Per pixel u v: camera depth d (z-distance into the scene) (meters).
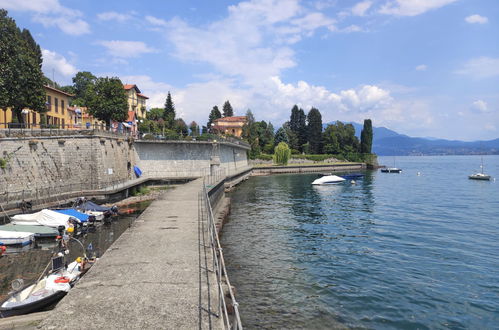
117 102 56.78
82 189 35.91
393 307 15.09
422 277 18.48
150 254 12.35
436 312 14.70
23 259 19.89
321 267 19.98
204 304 8.48
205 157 55.62
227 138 66.75
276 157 108.31
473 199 48.16
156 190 47.03
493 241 25.56
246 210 38.97
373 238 26.48
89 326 7.36
